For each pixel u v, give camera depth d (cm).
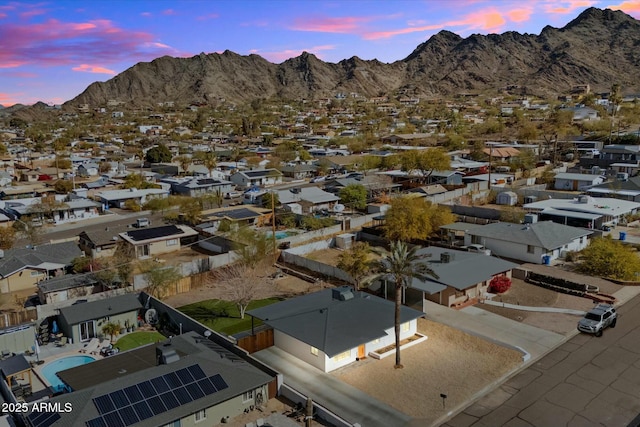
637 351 3825
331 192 10188
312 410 3023
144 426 2758
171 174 13675
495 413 3102
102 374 3294
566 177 9975
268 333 4062
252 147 19462
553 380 3453
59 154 17350
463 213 8188
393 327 3900
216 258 6047
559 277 5431
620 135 14962
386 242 6975
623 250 5631
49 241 7406
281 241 6769
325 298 4406
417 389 3400
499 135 18738
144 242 6750
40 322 4509
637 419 3005
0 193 10594
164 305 4606
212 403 2995
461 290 4659
